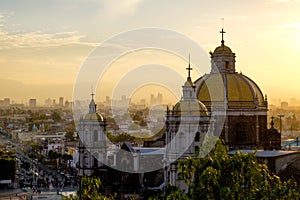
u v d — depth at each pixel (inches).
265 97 7450.8
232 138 7126.0
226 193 3496.6
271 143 7283.5
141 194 7022.6
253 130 7214.6
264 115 7303.2
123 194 7096.5
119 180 7519.7
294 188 3784.5
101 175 7844.5
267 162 6353.3
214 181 3523.6
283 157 6496.1
